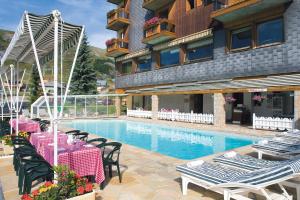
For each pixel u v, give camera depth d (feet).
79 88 142.92
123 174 24.14
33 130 42.37
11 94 37.06
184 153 40.50
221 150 41.83
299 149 25.20
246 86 51.52
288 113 61.31
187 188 20.39
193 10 71.41
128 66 107.04
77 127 74.64
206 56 69.87
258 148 27.84
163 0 79.30
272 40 53.16
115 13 101.09
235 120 62.28
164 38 78.28
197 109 80.94
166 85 81.92
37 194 15.26
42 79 17.39
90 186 16.80
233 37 61.11
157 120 75.92
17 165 23.59
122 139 54.60
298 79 45.50
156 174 24.16
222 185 15.98
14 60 35.68
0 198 18.61
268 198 14.55
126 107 109.19
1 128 42.88
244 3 51.90
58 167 16.80
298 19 48.21
